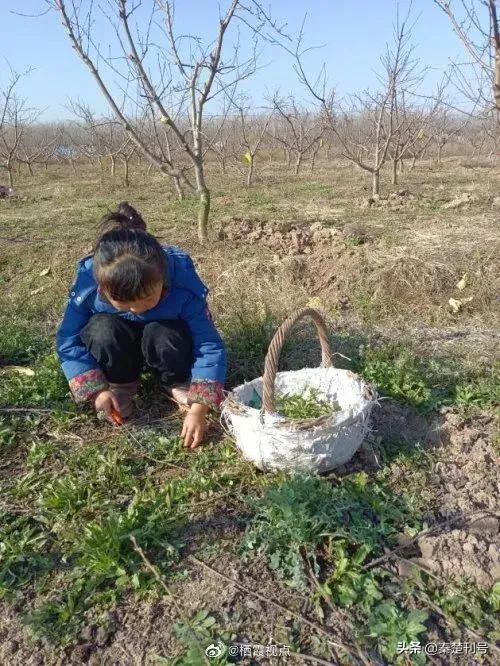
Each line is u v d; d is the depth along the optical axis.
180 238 7.24
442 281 4.96
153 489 2.47
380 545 2.20
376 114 13.65
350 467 2.58
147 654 1.86
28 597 2.06
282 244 6.53
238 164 19.05
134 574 2.07
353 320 4.43
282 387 2.83
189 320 2.79
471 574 2.07
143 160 22.97
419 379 3.16
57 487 2.53
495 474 2.55
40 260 6.70
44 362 3.43
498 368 3.38
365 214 8.59
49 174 19.30
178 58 6.40
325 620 1.94
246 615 1.96
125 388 3.05
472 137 26.05
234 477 2.55
